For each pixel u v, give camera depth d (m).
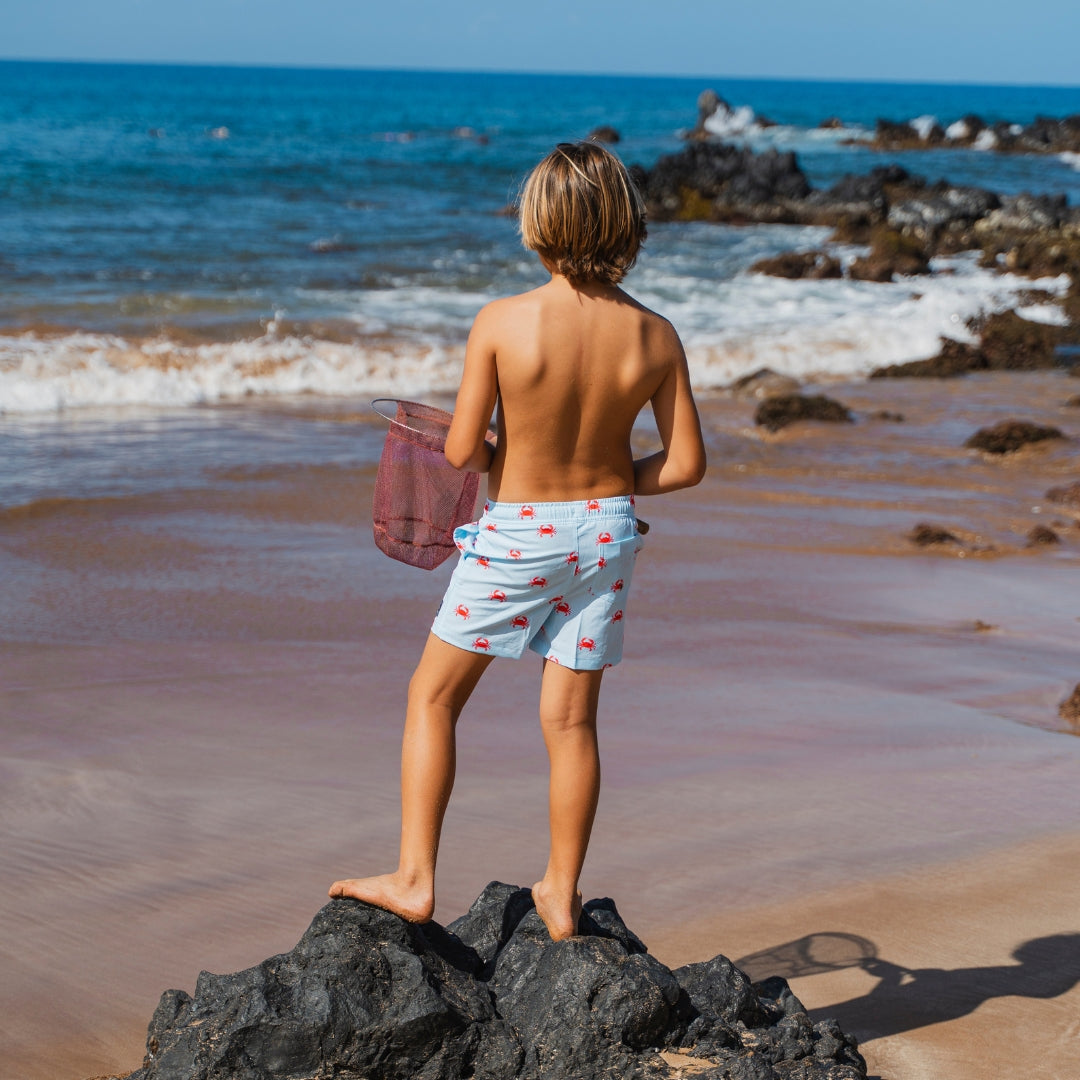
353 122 69.81
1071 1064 2.99
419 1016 2.54
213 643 6.42
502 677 6.12
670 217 35.94
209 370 13.31
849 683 6.22
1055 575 8.41
